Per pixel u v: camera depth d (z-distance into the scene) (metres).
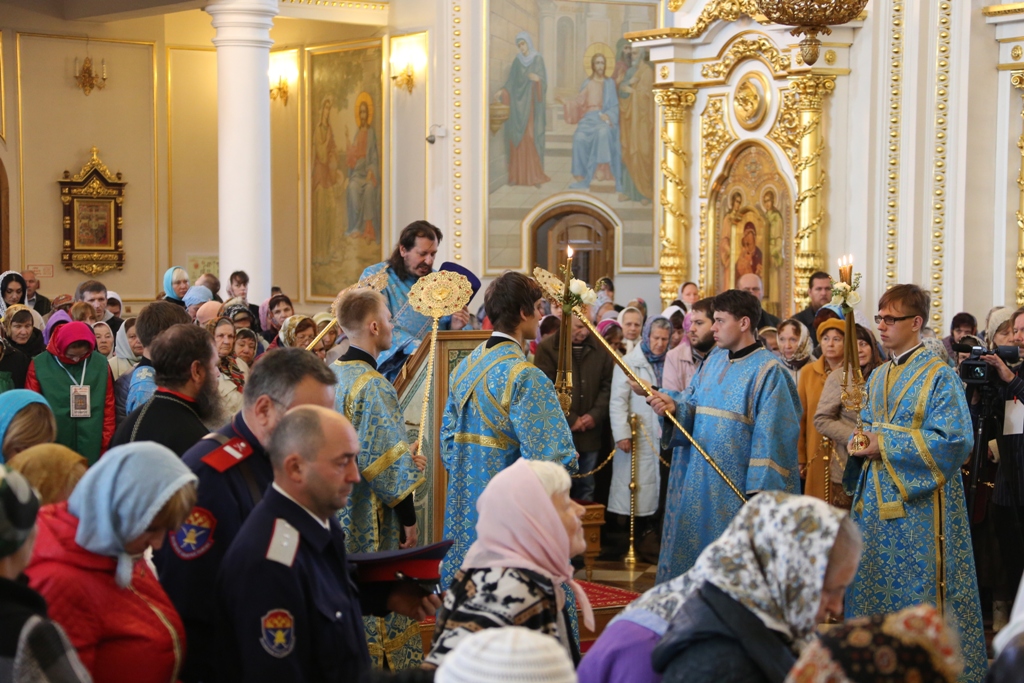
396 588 3.28
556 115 15.04
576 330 8.26
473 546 2.83
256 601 2.64
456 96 14.62
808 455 6.87
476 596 2.72
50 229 16.41
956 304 10.38
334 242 16.52
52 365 6.71
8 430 3.98
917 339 4.84
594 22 15.10
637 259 15.57
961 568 4.75
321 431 2.74
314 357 3.19
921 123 10.41
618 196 15.41
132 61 16.89
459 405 4.54
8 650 2.05
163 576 3.01
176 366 3.55
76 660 2.14
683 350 8.34
